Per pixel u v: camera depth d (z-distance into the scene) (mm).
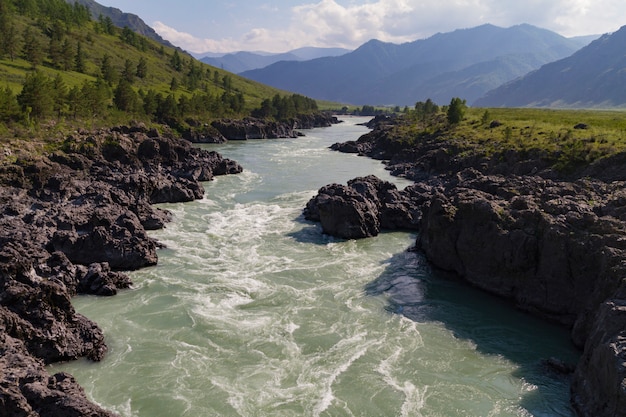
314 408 31469
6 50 177875
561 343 42000
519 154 100250
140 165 110875
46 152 95500
